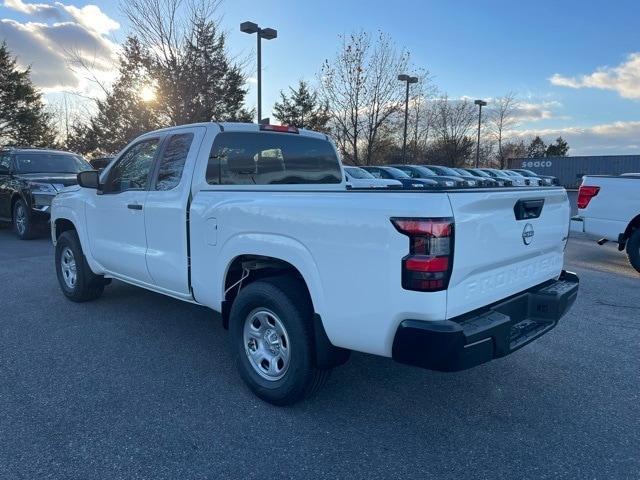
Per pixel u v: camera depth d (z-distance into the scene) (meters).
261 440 3.15
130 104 26.88
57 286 6.83
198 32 21.58
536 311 3.63
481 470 2.87
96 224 5.34
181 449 3.03
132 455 2.97
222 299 3.91
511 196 3.20
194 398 3.68
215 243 3.86
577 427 3.34
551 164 45.31
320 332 3.25
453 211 2.78
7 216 11.73
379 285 2.90
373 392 3.82
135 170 4.84
